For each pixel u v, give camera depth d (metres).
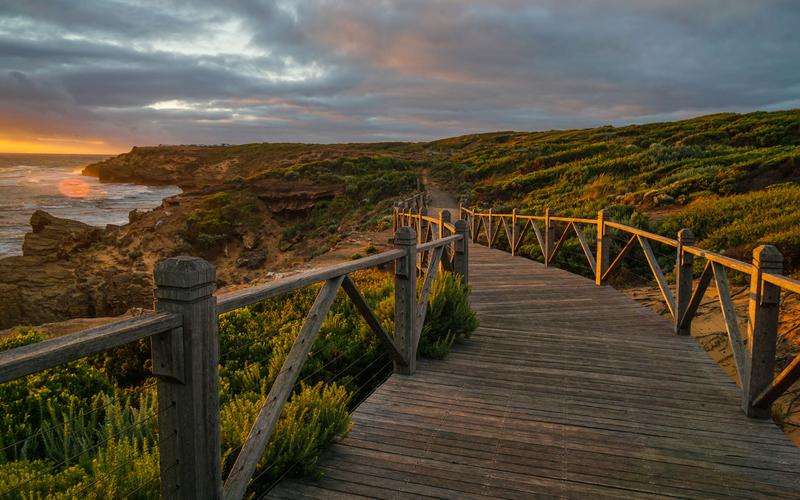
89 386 4.74
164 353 1.96
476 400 4.15
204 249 38.41
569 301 7.92
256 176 48.22
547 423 3.73
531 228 15.19
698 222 13.46
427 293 5.23
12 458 3.55
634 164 26.39
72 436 3.61
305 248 35.47
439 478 2.98
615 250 12.49
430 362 5.12
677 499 2.78
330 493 2.82
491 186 32.06
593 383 4.55
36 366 1.41
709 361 5.15
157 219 41.06
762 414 3.81
